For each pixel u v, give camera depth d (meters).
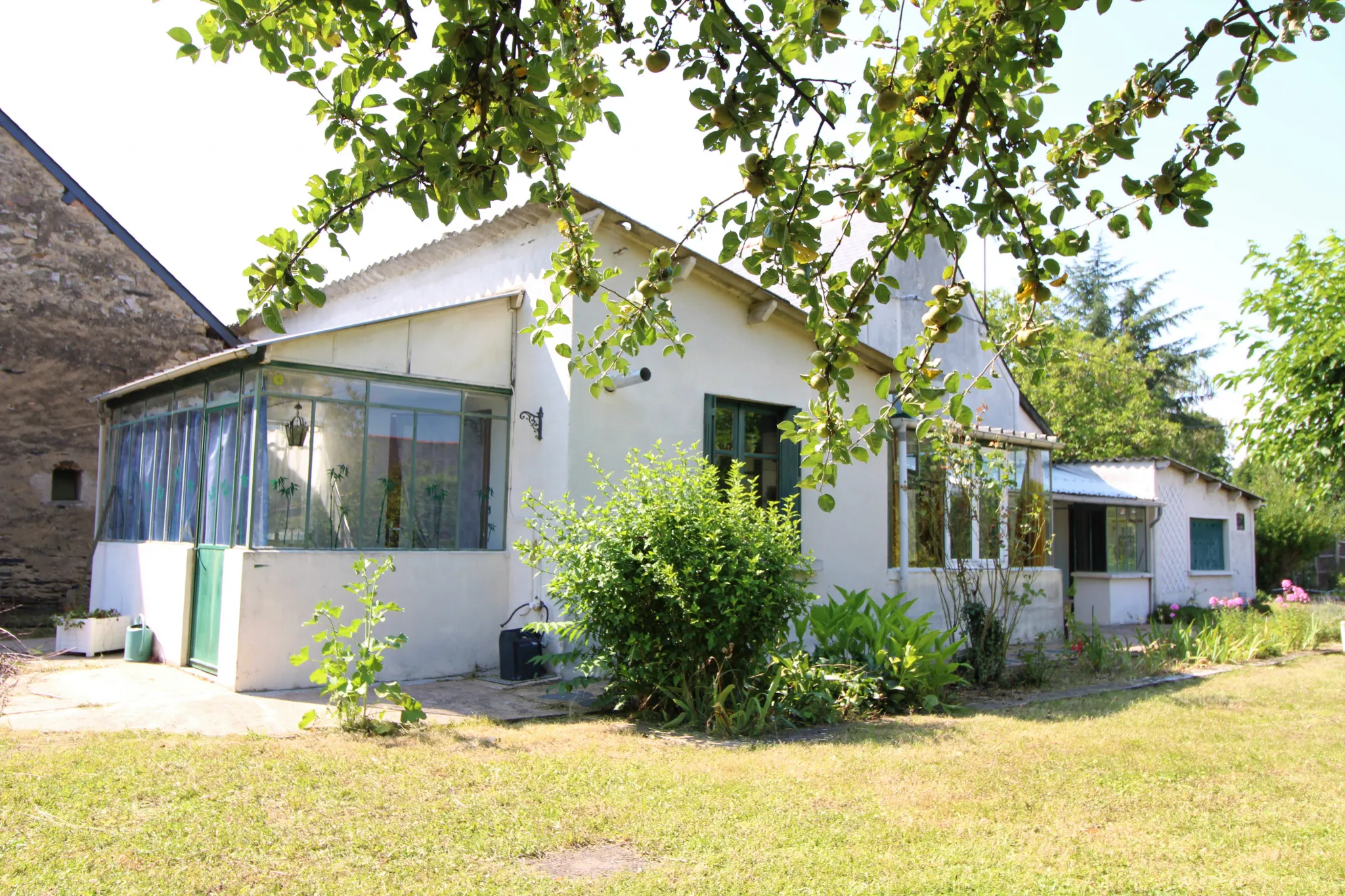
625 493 8.01
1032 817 4.96
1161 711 8.42
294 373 8.60
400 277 12.54
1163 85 2.73
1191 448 38.69
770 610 7.62
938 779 5.70
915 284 16.36
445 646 9.34
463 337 9.82
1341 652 13.88
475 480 9.89
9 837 4.19
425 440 9.51
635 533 7.70
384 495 9.16
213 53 2.46
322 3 2.55
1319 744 6.92
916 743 6.82
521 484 9.95
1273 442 11.33
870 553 12.19
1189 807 5.21
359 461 9.00
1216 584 22.97
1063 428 29.91
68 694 7.84
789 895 3.83
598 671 8.37
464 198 2.49
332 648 6.84
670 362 10.31
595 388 3.46
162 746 5.93
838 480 11.91
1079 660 11.48
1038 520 13.53
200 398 9.66
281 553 8.30
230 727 6.77
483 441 9.98
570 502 8.69
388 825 4.54
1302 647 14.31
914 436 12.92
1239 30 2.59
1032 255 2.85
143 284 14.17
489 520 9.96
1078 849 4.47
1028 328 2.90
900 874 4.09
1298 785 5.72
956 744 6.80
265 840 4.27
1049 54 2.67
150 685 8.28
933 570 11.53
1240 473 30.86
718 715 7.14
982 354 17.84
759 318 11.09
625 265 9.93
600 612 7.58
